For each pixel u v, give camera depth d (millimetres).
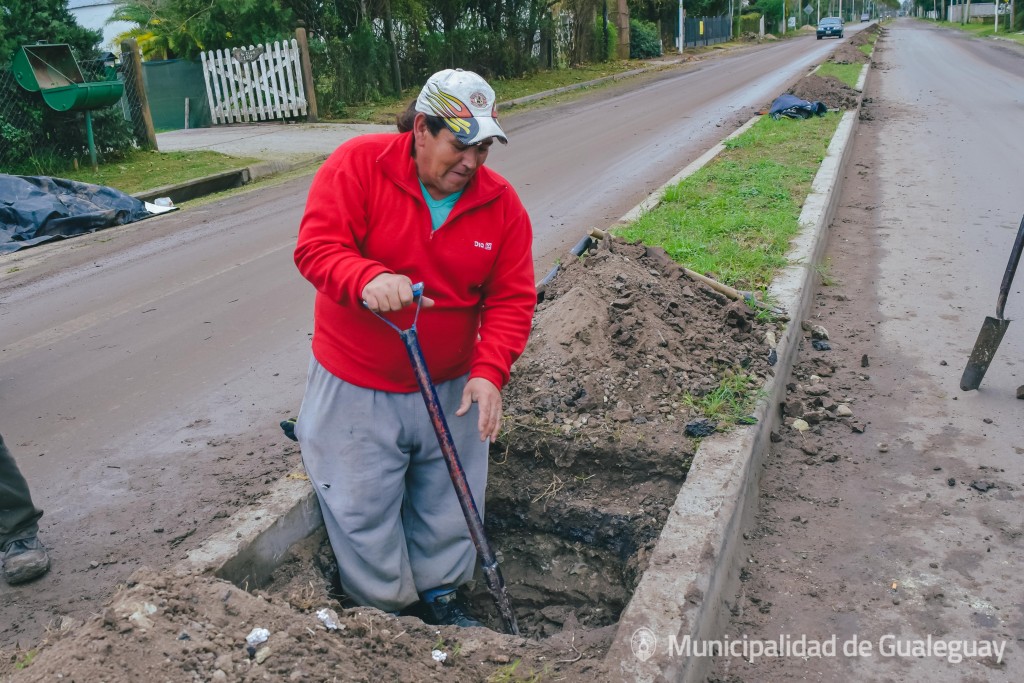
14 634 2770
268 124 17719
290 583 2902
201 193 11539
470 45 23125
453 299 2666
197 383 4770
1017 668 2523
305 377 4781
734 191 7938
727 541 2883
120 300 6480
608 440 3523
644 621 2451
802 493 3457
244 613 2303
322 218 2486
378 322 2621
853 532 3188
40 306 6465
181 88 18516
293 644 2215
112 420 4352
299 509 3072
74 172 12055
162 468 3816
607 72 28219
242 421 4266
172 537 3264
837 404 4215
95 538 3291
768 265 5652
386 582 2906
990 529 3164
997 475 3520
